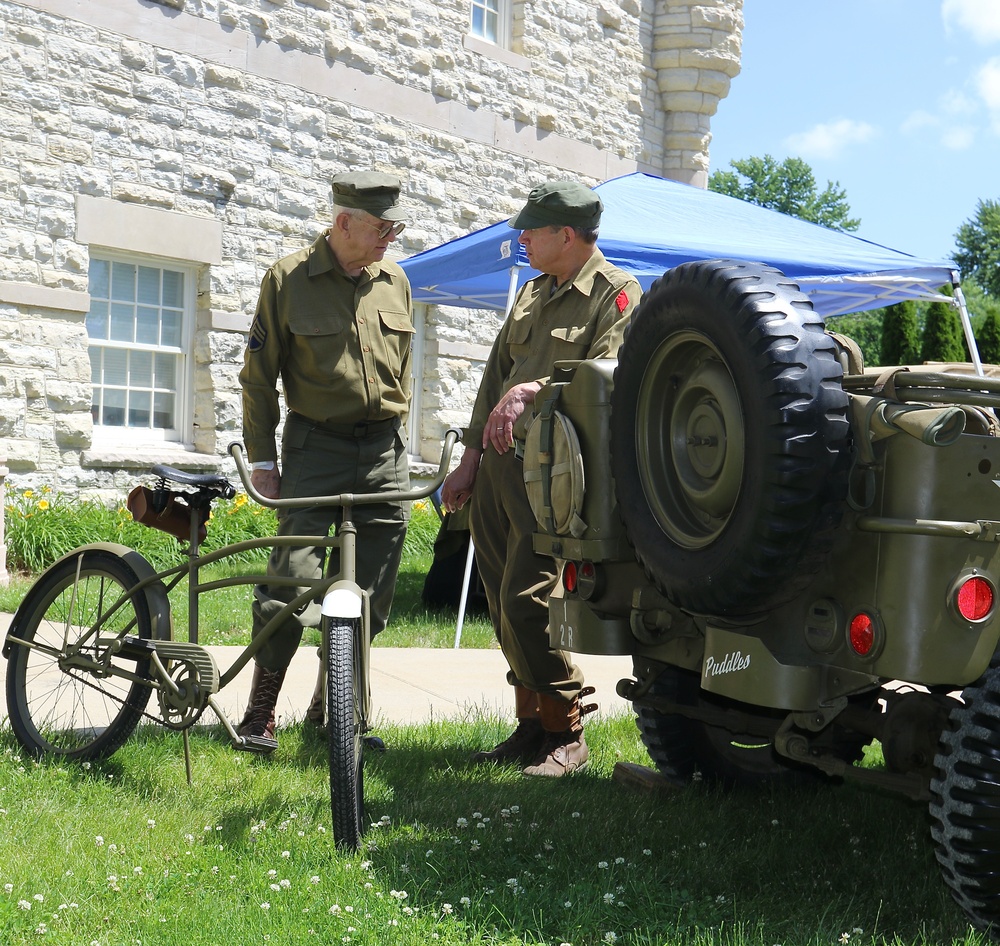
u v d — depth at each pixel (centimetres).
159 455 1065
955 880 268
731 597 279
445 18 1309
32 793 352
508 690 566
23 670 411
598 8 1484
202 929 265
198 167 1095
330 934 263
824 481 265
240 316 1130
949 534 256
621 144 1523
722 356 282
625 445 322
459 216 1330
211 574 874
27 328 980
